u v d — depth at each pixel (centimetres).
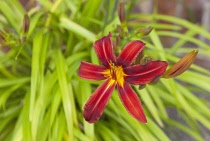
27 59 109
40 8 115
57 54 101
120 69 63
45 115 97
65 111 89
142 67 62
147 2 157
